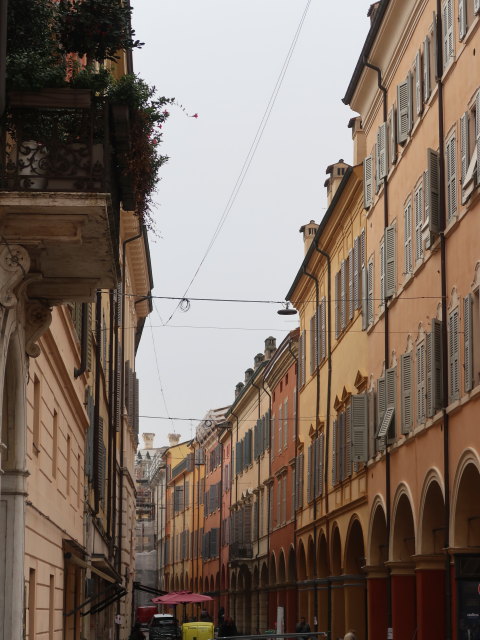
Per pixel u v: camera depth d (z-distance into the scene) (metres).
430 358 27.09
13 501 15.29
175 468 119.62
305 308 52.25
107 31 14.46
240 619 74.12
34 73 13.25
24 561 16.66
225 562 82.38
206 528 94.62
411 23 30.31
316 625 43.09
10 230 13.09
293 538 53.06
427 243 27.75
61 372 22.55
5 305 13.38
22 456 15.37
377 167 34.97
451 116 26.30
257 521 67.75
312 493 47.66
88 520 31.27
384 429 32.28
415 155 30.06
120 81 14.24
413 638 31.36
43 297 15.51
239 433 78.12
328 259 45.12
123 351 50.00
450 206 26.30
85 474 30.06
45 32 14.20
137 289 63.19
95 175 13.27
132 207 15.69
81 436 28.80
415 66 30.23
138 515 149.12
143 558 138.38
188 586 104.81
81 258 14.50
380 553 35.25
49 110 13.46
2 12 12.40
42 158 13.24
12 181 12.96
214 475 91.75
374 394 35.00
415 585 31.64
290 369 56.50
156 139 15.16
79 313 25.92
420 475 28.73
